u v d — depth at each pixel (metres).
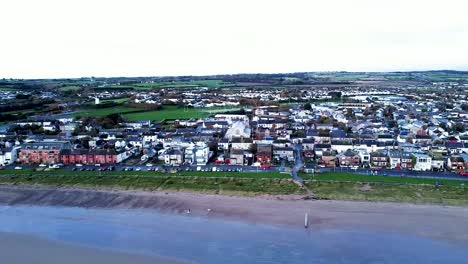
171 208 101.06
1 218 96.62
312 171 126.88
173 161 138.75
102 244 81.81
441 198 104.44
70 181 122.38
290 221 91.69
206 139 169.62
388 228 87.62
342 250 77.88
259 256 75.69
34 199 109.38
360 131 190.75
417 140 167.00
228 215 95.75
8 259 75.81
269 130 192.62
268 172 127.12
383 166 133.62
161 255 76.62
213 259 74.69
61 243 82.50
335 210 97.69
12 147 147.25
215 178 121.50
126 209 101.31
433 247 79.00
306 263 72.94
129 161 144.38
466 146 149.75
